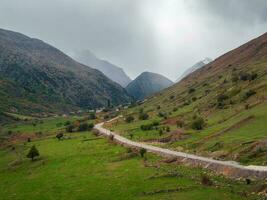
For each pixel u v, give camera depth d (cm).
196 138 11969
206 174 7869
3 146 18175
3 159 14575
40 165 11625
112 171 9250
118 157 11094
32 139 19275
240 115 13250
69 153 12975
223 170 7794
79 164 10844
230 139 10206
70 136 18325
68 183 8519
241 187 6612
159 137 13975
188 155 9812
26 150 15575
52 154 13188
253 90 16462
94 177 8781
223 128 12188
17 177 10500
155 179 7812
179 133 13488
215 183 7000
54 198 7388
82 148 13812
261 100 14612
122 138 15238
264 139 8925
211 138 11219
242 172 7325
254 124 11250
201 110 17738
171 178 7744
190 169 8562
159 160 10012
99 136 16950
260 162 7744
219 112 15825
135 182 7725
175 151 10875
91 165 10456
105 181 8200
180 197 6281
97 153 12300
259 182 6612
